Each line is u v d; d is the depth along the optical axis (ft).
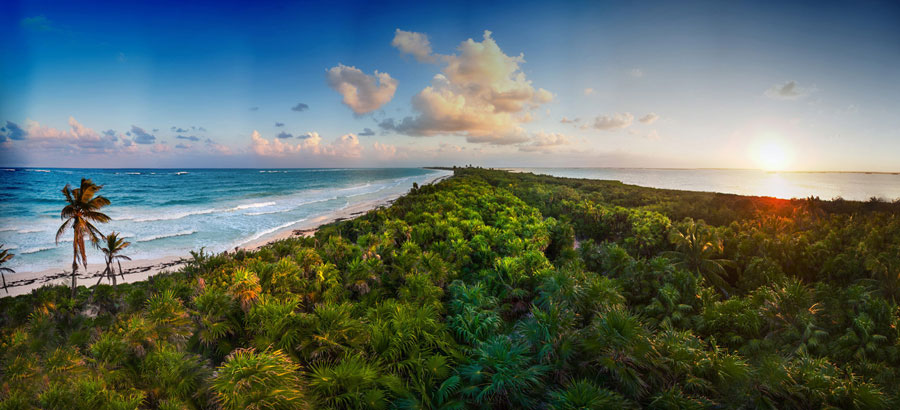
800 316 50.31
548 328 35.32
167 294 37.04
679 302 59.52
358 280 51.39
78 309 47.39
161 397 26.08
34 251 133.80
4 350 29.30
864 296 53.21
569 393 27.07
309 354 32.04
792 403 30.86
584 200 191.62
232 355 27.09
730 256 97.81
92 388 23.93
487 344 35.50
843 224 123.65
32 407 23.16
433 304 46.29
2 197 301.22
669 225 112.16
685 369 32.63
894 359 43.45
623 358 31.68
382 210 141.59
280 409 23.86
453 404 29.22
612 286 53.01
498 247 80.23
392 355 33.06
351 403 27.12
